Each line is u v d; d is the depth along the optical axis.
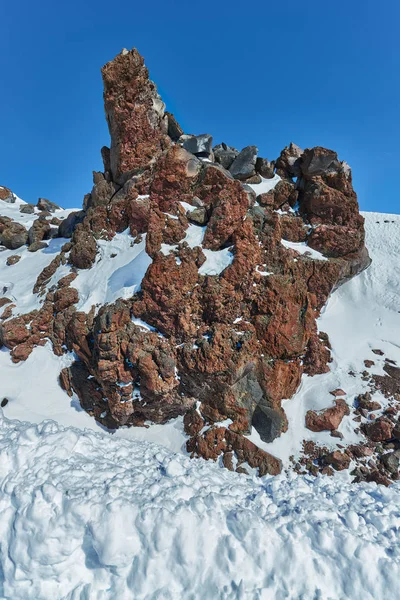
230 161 17.41
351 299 15.75
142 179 16.34
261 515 5.68
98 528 5.18
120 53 15.32
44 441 7.30
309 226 15.48
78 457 7.19
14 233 21.80
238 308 11.76
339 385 12.20
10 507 5.93
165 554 5.16
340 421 11.25
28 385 12.70
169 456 8.13
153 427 11.89
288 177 16.98
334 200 15.11
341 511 5.88
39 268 18.20
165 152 16.00
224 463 10.43
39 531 5.32
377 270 16.94
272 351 11.55
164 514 5.28
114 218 16.38
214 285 11.62
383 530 5.46
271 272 12.64
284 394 11.70
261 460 10.23
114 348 11.03
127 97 15.64
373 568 4.75
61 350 13.44
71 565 5.35
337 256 15.04
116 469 6.81
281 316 11.73
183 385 11.42
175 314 11.52
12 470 6.83
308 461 10.55
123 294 12.63
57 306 14.22
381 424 10.71
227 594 4.77
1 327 14.08
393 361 12.96
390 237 20.06
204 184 15.18
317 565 4.90
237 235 12.34
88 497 5.62
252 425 11.01
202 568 5.04
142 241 15.00
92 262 15.70
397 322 14.44
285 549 5.03
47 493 5.59
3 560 5.54
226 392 11.03
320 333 13.66
